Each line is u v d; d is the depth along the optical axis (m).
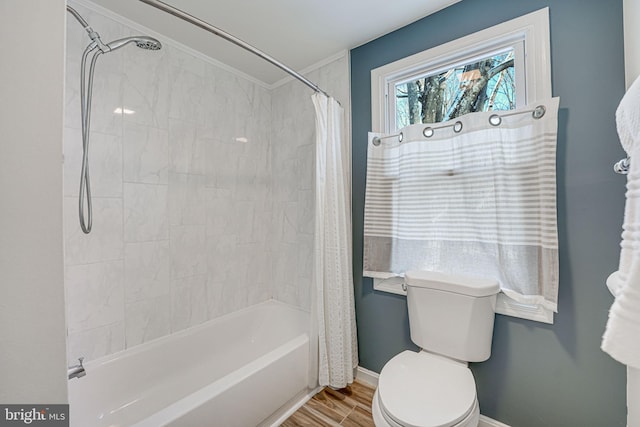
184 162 1.82
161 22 1.58
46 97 0.42
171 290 1.76
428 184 1.52
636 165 0.56
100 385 1.41
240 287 2.16
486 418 1.39
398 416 0.96
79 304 1.40
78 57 1.38
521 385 1.29
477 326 1.25
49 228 0.42
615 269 1.08
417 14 1.56
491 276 1.33
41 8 0.42
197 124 1.89
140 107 1.61
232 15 1.54
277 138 2.36
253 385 1.34
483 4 1.39
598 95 1.11
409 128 1.57
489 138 1.30
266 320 2.24
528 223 1.22
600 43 1.10
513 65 1.35
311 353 1.67
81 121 1.37
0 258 0.38
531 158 1.21
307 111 2.14
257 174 2.29
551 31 1.21
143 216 1.63
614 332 0.54
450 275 1.41
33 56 0.41
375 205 1.71
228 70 2.07
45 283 0.42
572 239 1.16
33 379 0.41
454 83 1.55
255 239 2.28
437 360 1.29
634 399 0.84
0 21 0.39
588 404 1.14
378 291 1.77
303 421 1.47
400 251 1.62
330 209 1.68
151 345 1.63
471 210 1.38
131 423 1.39
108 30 1.49
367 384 1.79
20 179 0.40
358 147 1.87
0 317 0.38
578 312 1.16
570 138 1.16
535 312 1.24
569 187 1.17
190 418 1.10
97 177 1.45
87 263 1.42
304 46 1.85
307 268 2.16
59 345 0.43
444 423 0.93
